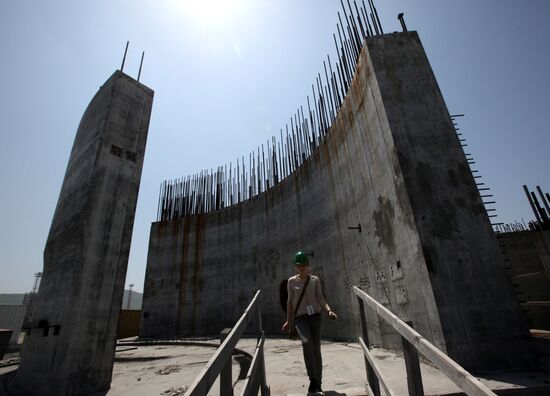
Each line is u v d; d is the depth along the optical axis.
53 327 5.12
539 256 17.45
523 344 4.36
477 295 4.64
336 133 10.42
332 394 3.48
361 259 8.39
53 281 5.91
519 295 15.48
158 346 12.67
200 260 19.05
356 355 6.30
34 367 5.28
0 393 5.81
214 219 19.66
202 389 1.18
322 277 11.41
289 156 15.41
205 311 17.58
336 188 10.45
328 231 11.10
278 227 15.40
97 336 5.33
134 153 6.91
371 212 7.55
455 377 1.26
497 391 3.40
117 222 6.17
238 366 6.59
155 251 20.80
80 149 7.45
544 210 17.55
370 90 6.99
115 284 5.82
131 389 5.18
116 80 7.04
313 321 3.56
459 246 4.94
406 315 5.75
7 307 20.27
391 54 6.59
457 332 4.45
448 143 5.65
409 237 5.44
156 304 19.14
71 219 6.07
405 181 5.43
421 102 6.04
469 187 5.31
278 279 14.65
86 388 4.96
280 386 4.18
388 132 6.00
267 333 14.43
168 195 22.97
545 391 3.36
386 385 2.41
